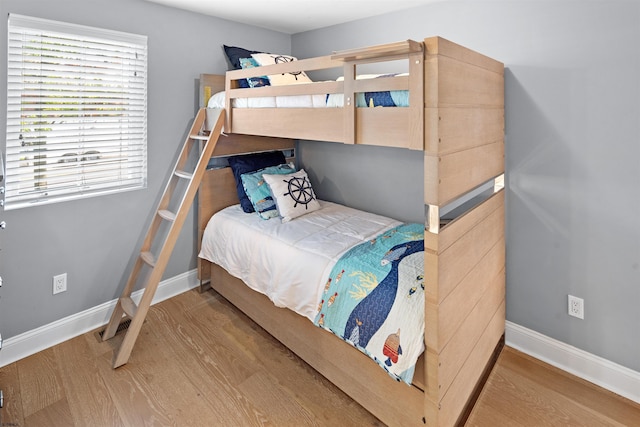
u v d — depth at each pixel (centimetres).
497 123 206
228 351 233
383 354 163
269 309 244
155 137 277
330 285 194
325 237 241
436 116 138
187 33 285
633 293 189
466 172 167
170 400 191
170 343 241
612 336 198
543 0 200
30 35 211
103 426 174
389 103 156
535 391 199
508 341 239
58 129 229
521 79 213
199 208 307
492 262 209
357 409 187
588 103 191
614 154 187
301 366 220
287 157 364
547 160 209
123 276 273
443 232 147
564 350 215
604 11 181
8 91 206
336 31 320
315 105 194
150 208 281
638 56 174
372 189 309
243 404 189
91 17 232
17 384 201
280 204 283
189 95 293
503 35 217
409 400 163
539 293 222
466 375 179
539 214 216
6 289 218
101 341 244
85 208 248
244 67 266
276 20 308
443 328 152
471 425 176
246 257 254
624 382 195
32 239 226
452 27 241
